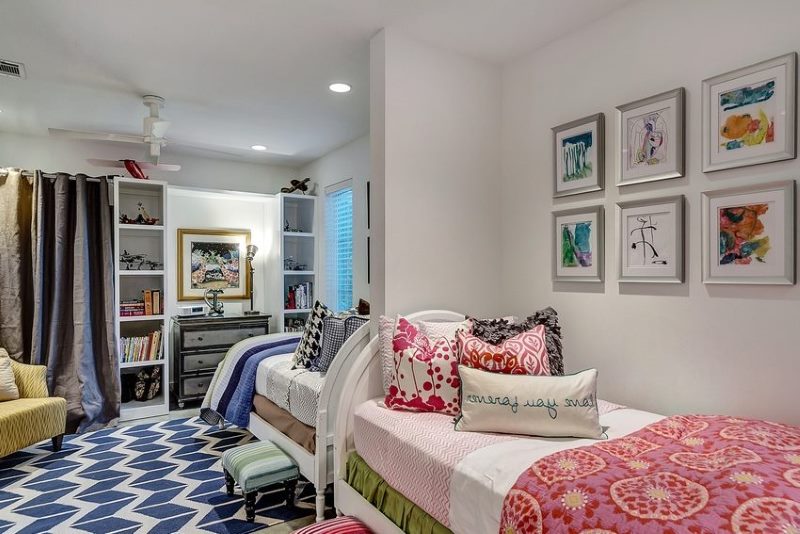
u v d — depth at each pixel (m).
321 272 5.27
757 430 1.58
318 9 2.34
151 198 4.78
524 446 1.64
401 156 2.55
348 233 4.82
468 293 2.80
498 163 2.96
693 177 2.04
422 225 2.63
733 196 1.91
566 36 2.58
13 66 2.98
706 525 1.05
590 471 1.36
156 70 3.05
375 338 2.41
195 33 2.58
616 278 2.33
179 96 3.49
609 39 2.37
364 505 2.03
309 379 2.78
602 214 2.40
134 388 4.54
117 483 2.87
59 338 3.91
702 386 2.00
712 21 1.98
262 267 5.62
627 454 1.47
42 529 2.34
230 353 3.80
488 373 1.89
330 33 2.58
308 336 3.16
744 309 1.88
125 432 3.86
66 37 2.61
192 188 4.93
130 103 3.62
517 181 2.86
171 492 2.75
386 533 1.88
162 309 4.44
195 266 5.21
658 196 2.17
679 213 2.07
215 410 3.62
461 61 2.79
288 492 2.58
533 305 2.76
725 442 1.49
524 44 2.69
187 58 2.88
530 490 1.34
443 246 2.70
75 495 2.71
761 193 1.83
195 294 5.21
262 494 2.73
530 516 1.27
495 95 2.95
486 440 1.72
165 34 2.59
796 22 1.75
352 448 2.27
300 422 2.72
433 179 2.67
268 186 5.61
